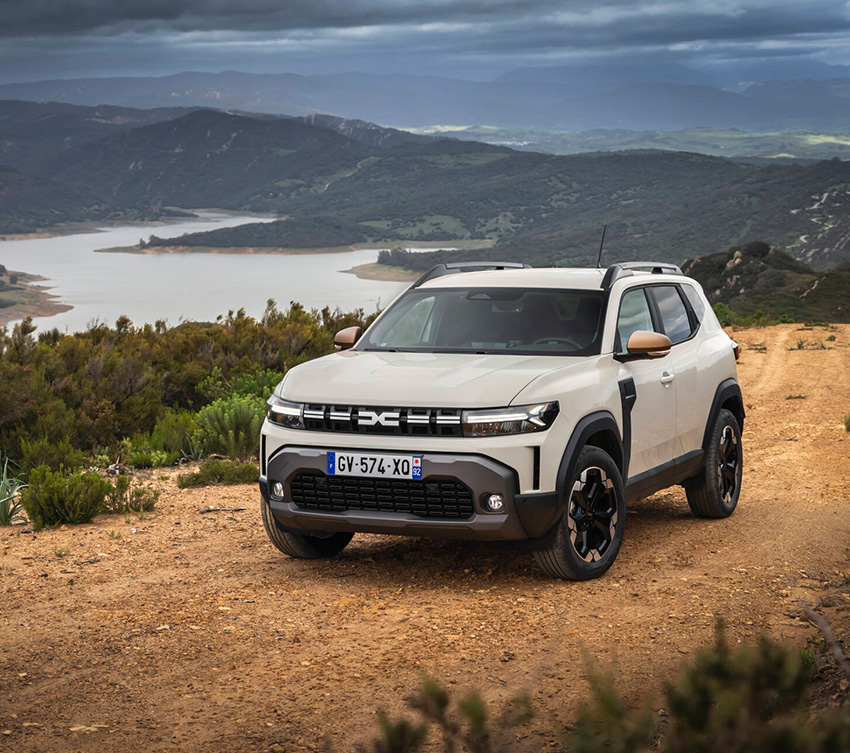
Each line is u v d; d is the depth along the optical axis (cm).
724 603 487
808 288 15850
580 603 493
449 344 605
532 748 301
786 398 1534
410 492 510
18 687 381
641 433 602
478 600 505
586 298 614
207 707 354
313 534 568
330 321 1880
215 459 1038
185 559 621
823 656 380
